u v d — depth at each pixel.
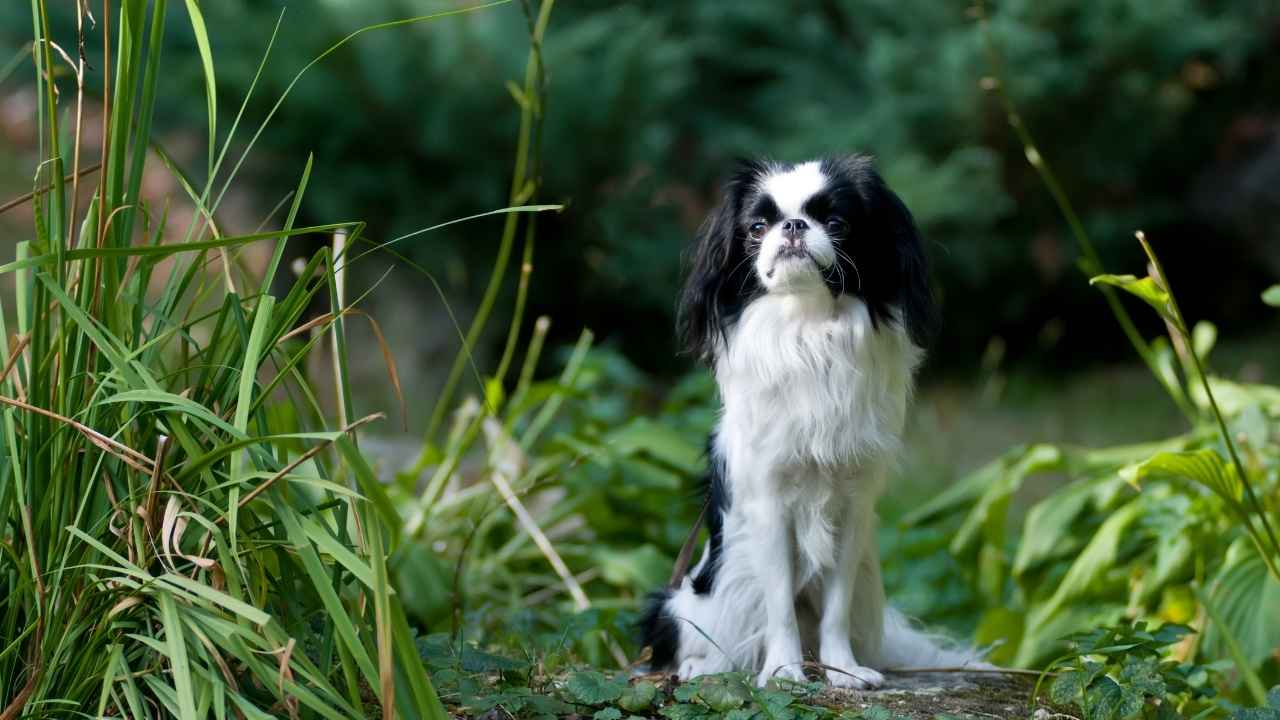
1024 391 12.45
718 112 13.61
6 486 3.36
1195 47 11.84
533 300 11.96
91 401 3.33
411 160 11.10
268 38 10.57
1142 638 4.02
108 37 3.41
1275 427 6.05
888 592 6.68
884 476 4.41
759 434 4.30
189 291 6.01
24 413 3.38
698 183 13.13
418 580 5.42
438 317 11.90
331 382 11.46
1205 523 5.51
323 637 3.46
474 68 10.82
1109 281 4.30
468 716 3.69
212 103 3.59
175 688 3.28
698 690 3.77
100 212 3.38
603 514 6.72
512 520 6.77
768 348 4.25
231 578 3.22
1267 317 13.54
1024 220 12.49
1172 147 12.78
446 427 11.06
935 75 11.70
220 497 3.43
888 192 4.36
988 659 5.42
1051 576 6.25
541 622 5.88
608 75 11.21
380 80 10.62
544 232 11.59
